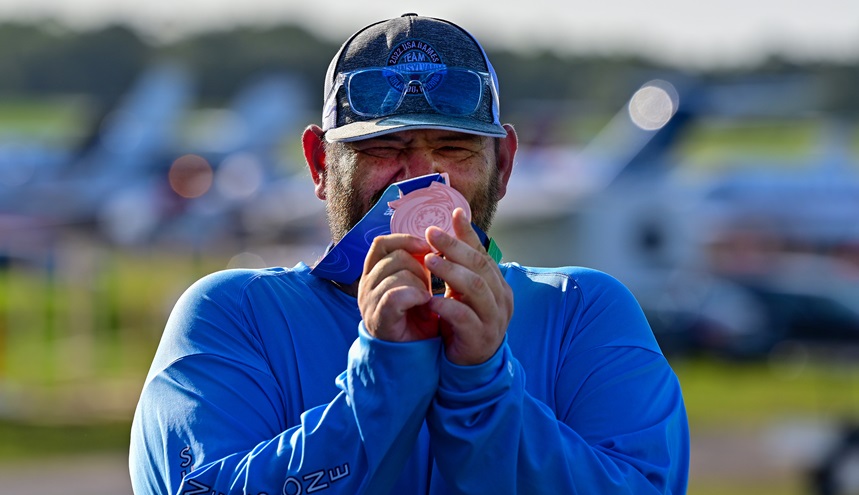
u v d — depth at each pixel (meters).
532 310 3.42
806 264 39.03
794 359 31.81
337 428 2.90
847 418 19.48
